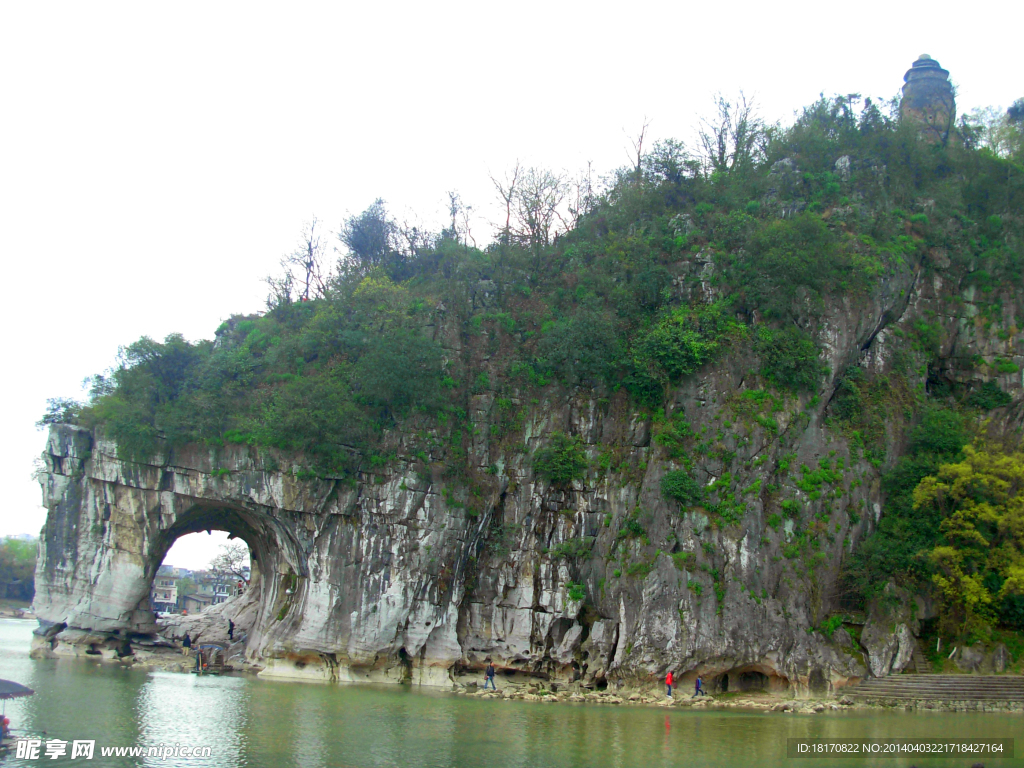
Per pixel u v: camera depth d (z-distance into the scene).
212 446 52.41
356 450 51.72
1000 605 47.94
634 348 54.53
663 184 64.56
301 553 51.78
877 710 42.62
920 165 66.69
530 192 66.75
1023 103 78.94
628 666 46.69
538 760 27.64
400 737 30.86
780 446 50.53
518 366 56.28
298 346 57.16
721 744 31.34
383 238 70.50
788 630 45.69
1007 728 36.62
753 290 53.72
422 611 50.25
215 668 51.12
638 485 51.62
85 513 54.69
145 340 56.62
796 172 64.50
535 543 52.81
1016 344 59.06
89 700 35.66
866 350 56.22
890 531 50.50
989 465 49.03
